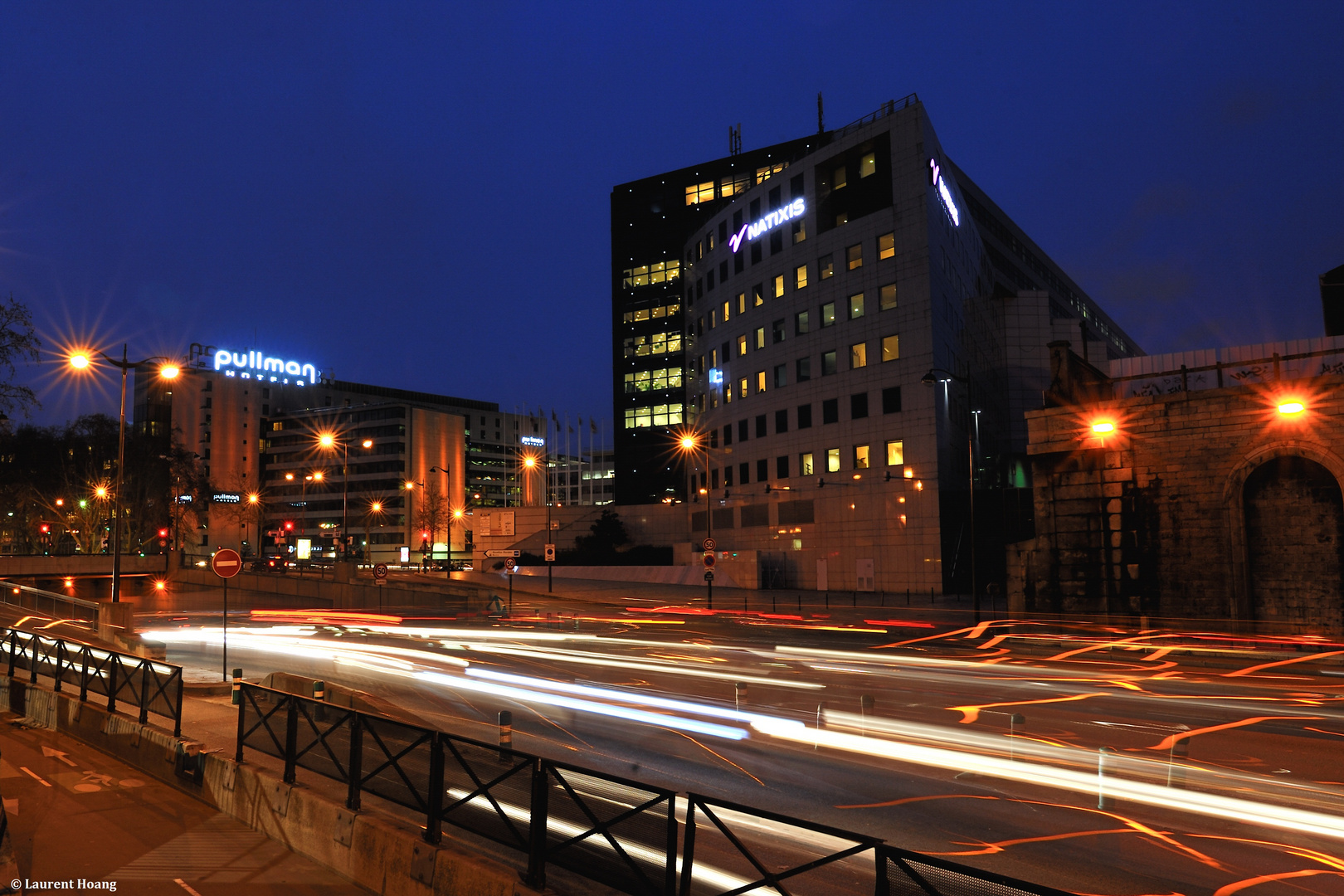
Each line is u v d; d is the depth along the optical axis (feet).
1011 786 33.73
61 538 334.44
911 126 181.16
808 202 204.95
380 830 24.21
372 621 128.06
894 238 182.39
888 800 31.78
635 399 294.87
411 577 211.82
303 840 26.99
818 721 45.96
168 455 305.53
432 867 22.24
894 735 42.80
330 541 434.30
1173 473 91.76
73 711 44.75
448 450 456.86
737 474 225.97
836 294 195.72
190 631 113.09
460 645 93.25
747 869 24.06
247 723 33.45
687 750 40.06
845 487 190.19
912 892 14.10
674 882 17.93
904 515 176.65
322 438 227.20
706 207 288.30
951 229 196.24
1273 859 25.58
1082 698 55.93
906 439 177.06
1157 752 39.42
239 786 30.55
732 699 54.08
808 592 183.21
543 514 282.15
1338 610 82.74
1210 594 88.69
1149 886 23.48
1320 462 83.87
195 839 28.19
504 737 34.65
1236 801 31.48
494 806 22.29
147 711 39.47
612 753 39.24
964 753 39.19
